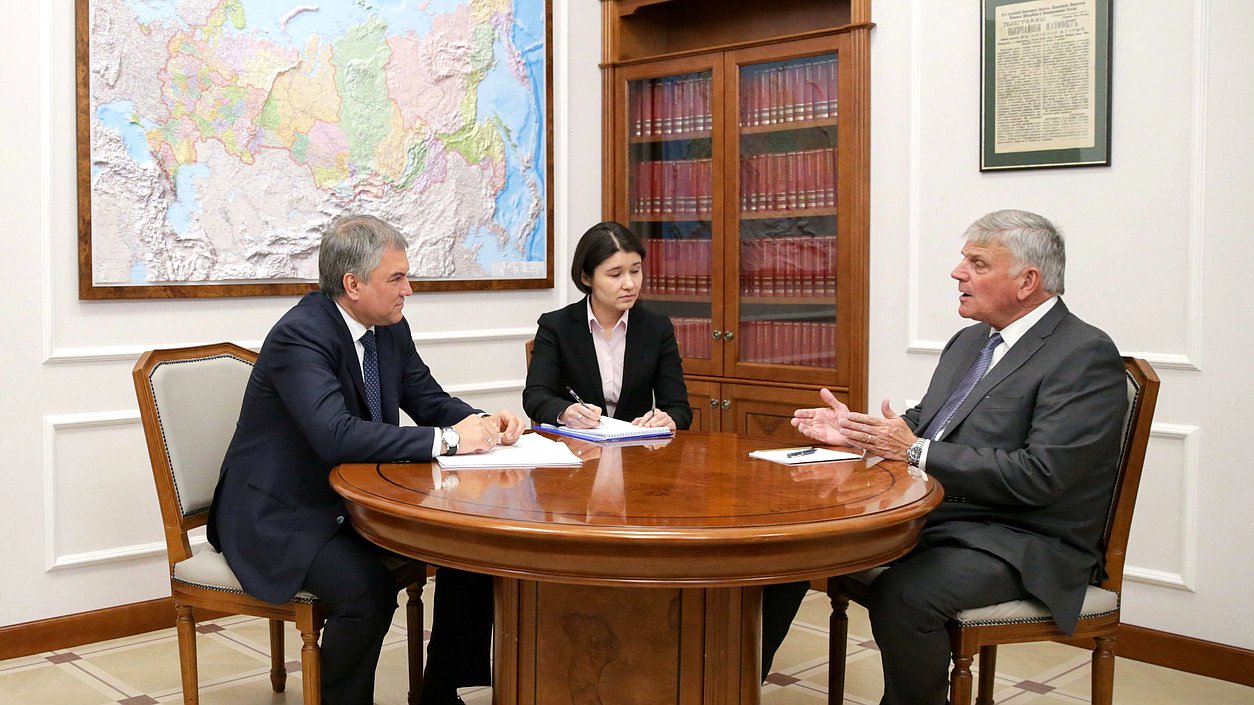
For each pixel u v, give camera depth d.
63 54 3.49
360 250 2.63
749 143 4.53
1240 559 3.36
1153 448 3.52
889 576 2.46
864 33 4.10
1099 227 3.60
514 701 2.40
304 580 2.49
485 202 4.61
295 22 3.99
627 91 4.95
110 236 3.59
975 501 2.59
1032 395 2.55
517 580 2.38
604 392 3.43
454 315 4.54
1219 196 3.34
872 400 4.20
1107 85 3.54
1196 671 3.45
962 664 2.39
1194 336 3.40
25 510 3.49
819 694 3.21
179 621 2.70
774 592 2.90
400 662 3.50
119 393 3.66
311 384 2.53
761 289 4.54
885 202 4.11
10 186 3.41
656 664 2.28
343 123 4.14
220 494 2.71
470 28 4.51
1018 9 3.70
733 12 4.85
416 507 2.04
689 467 2.50
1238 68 3.29
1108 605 2.48
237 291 3.89
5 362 3.43
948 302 3.94
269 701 3.13
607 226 3.32
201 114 3.78
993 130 3.78
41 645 3.52
